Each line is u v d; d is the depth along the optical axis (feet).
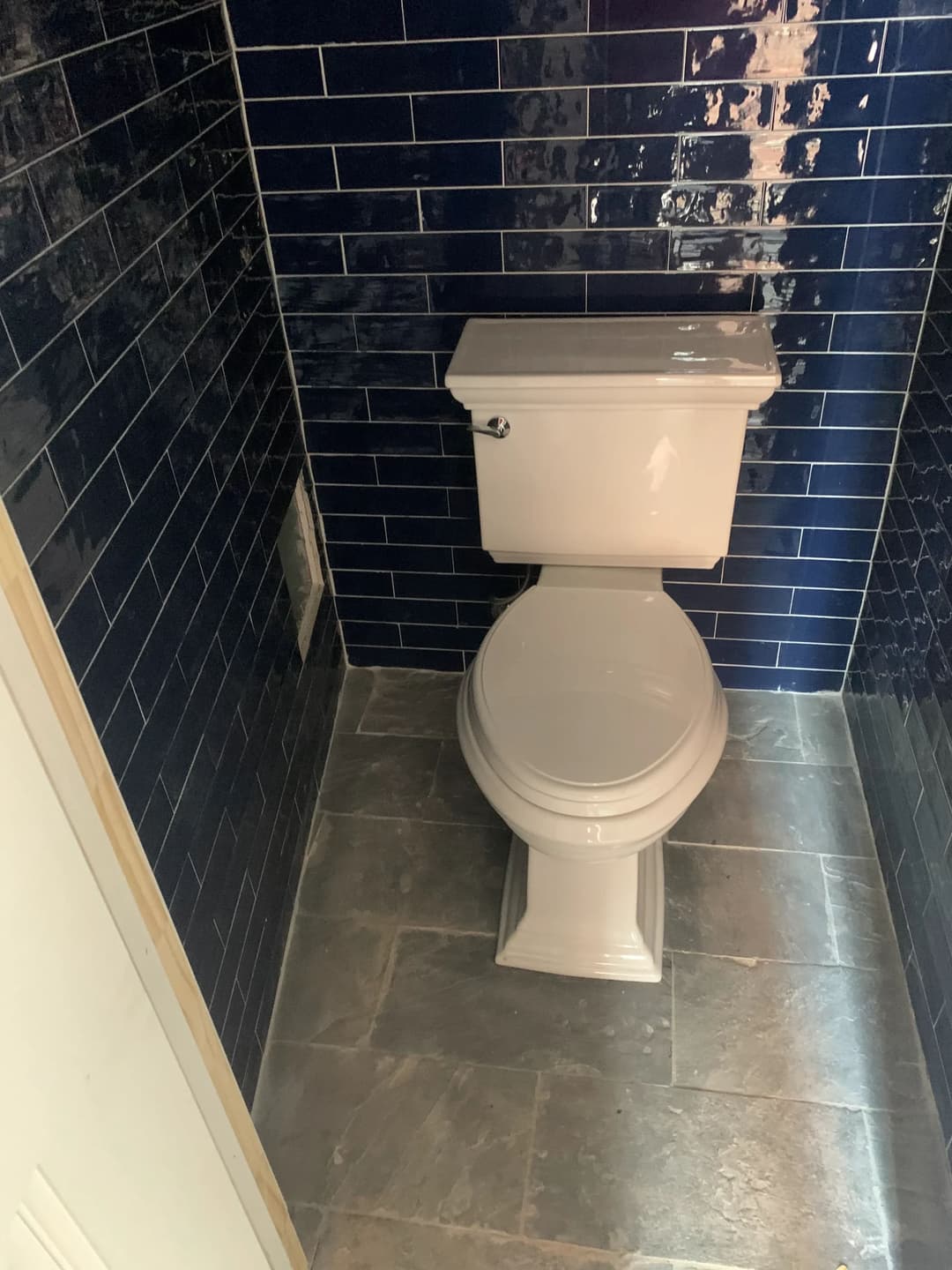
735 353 4.83
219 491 4.46
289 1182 4.43
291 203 5.16
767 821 5.88
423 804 6.12
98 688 3.23
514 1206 4.30
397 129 4.87
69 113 3.12
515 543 5.54
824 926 5.31
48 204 2.98
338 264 5.32
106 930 2.13
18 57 2.82
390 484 6.17
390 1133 4.58
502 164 4.91
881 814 5.59
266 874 5.06
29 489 2.83
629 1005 5.01
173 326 3.95
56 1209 1.92
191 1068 2.67
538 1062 4.80
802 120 4.62
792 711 6.59
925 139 4.60
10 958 1.73
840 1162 4.36
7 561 1.91
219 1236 2.86
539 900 5.08
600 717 4.50
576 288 5.25
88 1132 2.04
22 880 1.78
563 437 5.05
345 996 5.14
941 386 4.75
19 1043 1.76
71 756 2.04
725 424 4.89
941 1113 4.42
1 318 2.71
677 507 5.22
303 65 4.74
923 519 4.97
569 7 4.44
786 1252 4.11
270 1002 5.02
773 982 5.06
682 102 4.64
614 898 5.01
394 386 5.74
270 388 5.30
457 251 5.21
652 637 4.91
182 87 4.08
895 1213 4.20
